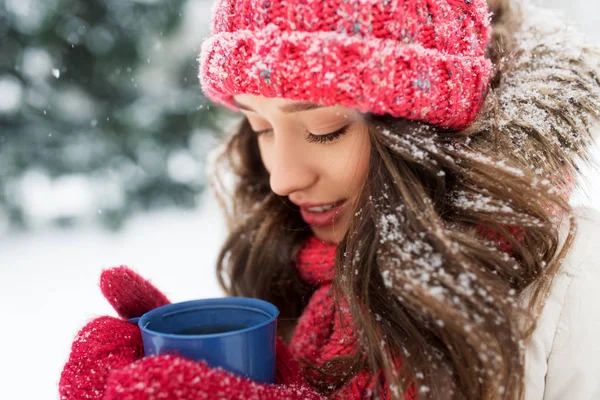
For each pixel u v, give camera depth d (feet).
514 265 2.00
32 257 6.70
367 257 2.11
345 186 2.25
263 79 1.89
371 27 1.83
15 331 4.98
